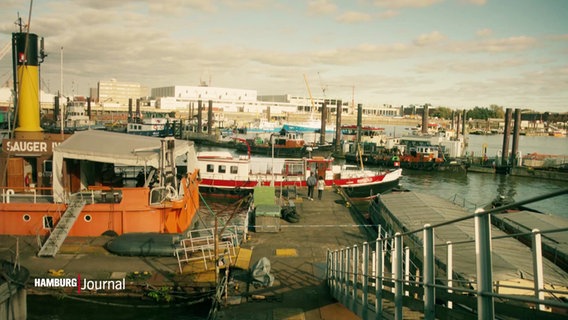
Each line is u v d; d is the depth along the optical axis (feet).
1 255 69.26
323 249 79.30
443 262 54.80
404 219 87.25
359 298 48.85
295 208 106.83
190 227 90.27
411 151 265.13
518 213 94.12
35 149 88.63
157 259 69.41
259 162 174.70
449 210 94.84
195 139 390.01
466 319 21.79
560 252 69.26
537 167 245.86
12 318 40.60
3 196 80.53
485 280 17.94
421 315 40.70
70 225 73.92
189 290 60.39
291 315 53.16
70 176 87.10
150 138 97.66
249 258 71.56
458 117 367.86
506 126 257.55
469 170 257.96
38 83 94.22
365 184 157.17
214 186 147.13
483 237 17.98
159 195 80.69
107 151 81.25
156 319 58.85
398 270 32.09
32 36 92.02
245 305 56.08
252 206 103.45
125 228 78.69
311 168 151.53
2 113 338.34
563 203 178.91
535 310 17.08
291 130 397.80
